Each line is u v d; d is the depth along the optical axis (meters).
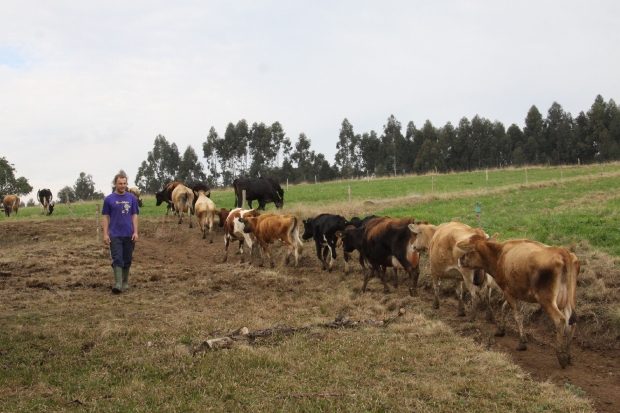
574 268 7.16
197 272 13.62
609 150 70.44
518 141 84.44
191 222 22.03
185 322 8.94
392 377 6.62
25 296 10.73
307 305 10.55
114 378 6.60
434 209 21.19
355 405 5.82
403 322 9.18
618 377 7.14
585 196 22.89
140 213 28.81
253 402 5.88
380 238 11.45
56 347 7.66
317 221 14.67
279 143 80.62
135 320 9.09
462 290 10.29
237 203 25.17
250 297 11.10
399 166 90.44
